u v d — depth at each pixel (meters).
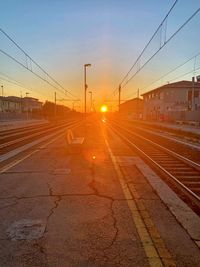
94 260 3.42
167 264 3.33
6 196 6.18
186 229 4.37
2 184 7.28
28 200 5.87
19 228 4.41
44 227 4.44
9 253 3.61
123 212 5.13
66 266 3.29
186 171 9.95
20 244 3.86
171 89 62.72
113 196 6.18
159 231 4.29
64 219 4.78
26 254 3.58
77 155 12.87
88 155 12.88
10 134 30.17
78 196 6.16
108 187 6.98
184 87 62.31
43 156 12.55
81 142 13.70
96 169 9.43
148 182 7.61
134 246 3.78
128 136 25.58
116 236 4.10
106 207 5.41
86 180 7.73
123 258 3.46
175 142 20.78
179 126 37.91
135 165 10.41
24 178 7.99
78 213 5.07
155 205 5.59
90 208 5.35
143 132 32.81
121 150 14.82
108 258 3.47
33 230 4.32
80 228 4.40
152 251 3.64
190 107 59.59
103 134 27.28
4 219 4.80
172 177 8.34
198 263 3.36
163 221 4.71
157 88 66.19
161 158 12.84
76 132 30.36
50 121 76.81
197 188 7.55
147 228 4.39
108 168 9.64
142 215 4.97
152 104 73.44
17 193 6.42
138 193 6.48
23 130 37.34
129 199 5.96
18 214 5.04
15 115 77.62
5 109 100.69
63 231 4.29
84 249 3.70
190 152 15.51
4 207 5.43
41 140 21.41
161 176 8.87
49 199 5.94
